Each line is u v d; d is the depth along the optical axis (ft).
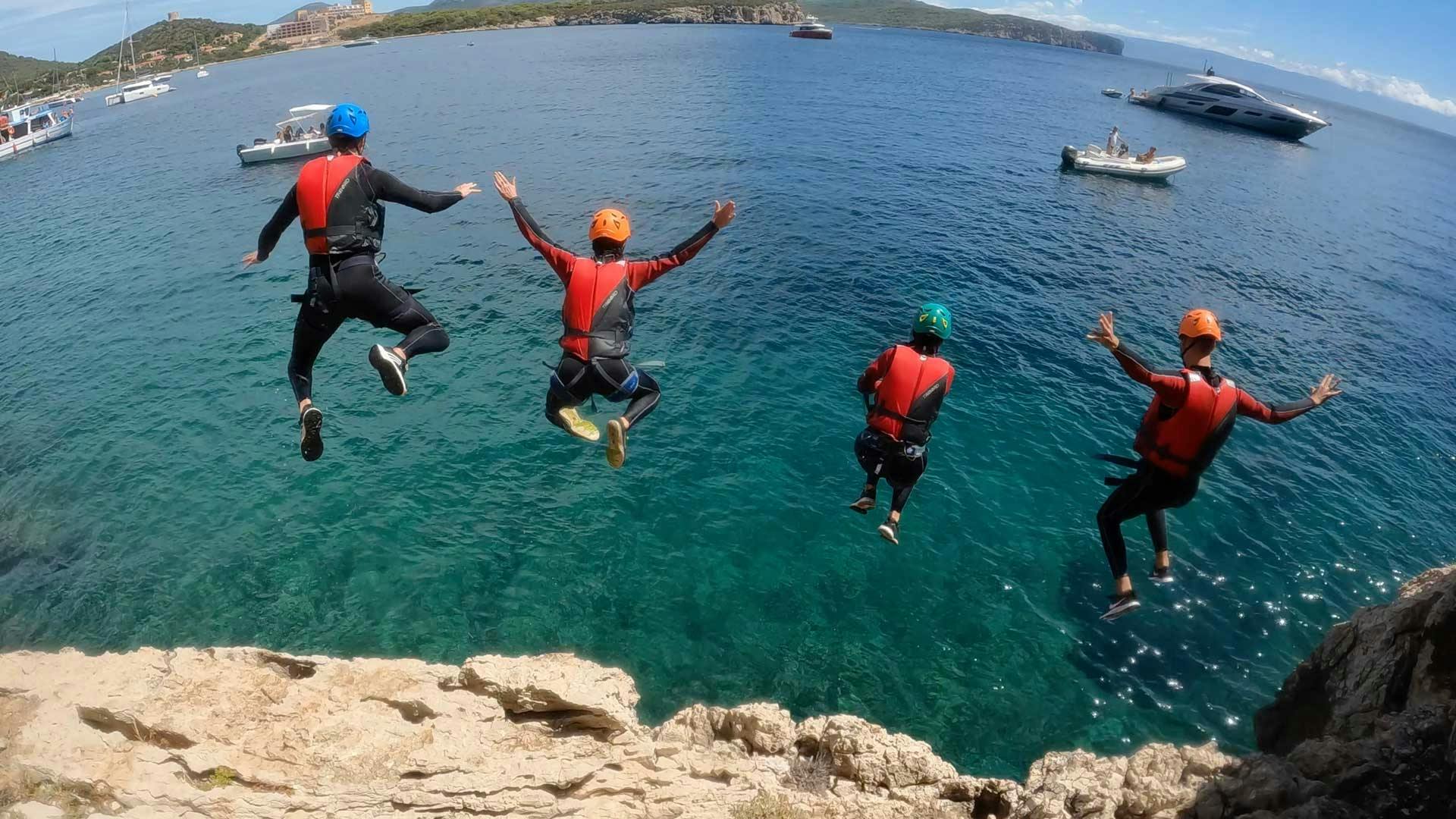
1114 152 152.15
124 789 22.95
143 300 88.58
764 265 90.99
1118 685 41.52
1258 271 101.14
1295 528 52.85
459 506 53.36
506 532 51.13
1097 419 63.98
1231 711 40.14
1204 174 163.32
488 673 28.73
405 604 46.01
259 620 45.19
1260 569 49.11
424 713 27.96
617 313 20.45
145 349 76.74
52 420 65.00
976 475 56.95
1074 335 77.61
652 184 123.03
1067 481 56.75
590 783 25.70
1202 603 46.60
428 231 103.71
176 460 59.06
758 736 30.68
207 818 22.88
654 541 50.49
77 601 46.78
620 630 44.45
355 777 24.62
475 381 67.82
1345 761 23.15
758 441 59.93
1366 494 56.90
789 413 63.46
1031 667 42.45
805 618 45.34
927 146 160.86
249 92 278.05
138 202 131.64
